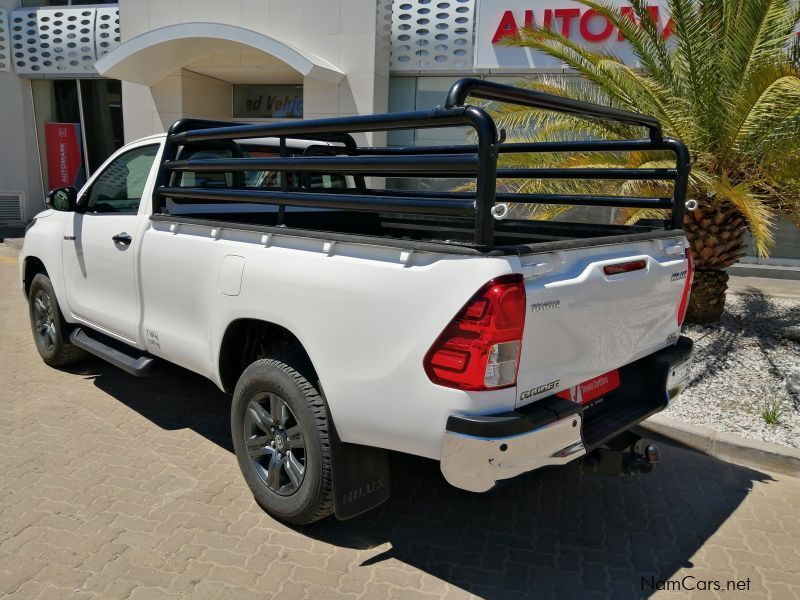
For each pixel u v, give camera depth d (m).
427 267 2.64
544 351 2.70
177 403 5.06
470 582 3.07
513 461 2.55
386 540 3.39
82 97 16.23
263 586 2.98
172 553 3.19
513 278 2.50
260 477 3.50
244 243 3.46
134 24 13.48
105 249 4.56
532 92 2.82
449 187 12.38
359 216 4.95
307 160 3.11
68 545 3.22
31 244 5.58
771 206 6.73
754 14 5.77
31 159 16.64
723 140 6.21
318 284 2.99
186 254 3.80
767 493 3.99
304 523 3.37
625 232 3.76
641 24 6.77
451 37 11.98
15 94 16.20
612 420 3.22
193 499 3.68
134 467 4.02
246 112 15.01
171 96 13.66
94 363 5.91
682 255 3.63
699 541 3.46
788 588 3.09
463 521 3.60
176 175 4.22
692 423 4.81
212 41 11.88
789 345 6.60
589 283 2.85
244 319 3.48
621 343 3.18
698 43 6.17
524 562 3.24
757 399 5.27
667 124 6.21
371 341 2.80
